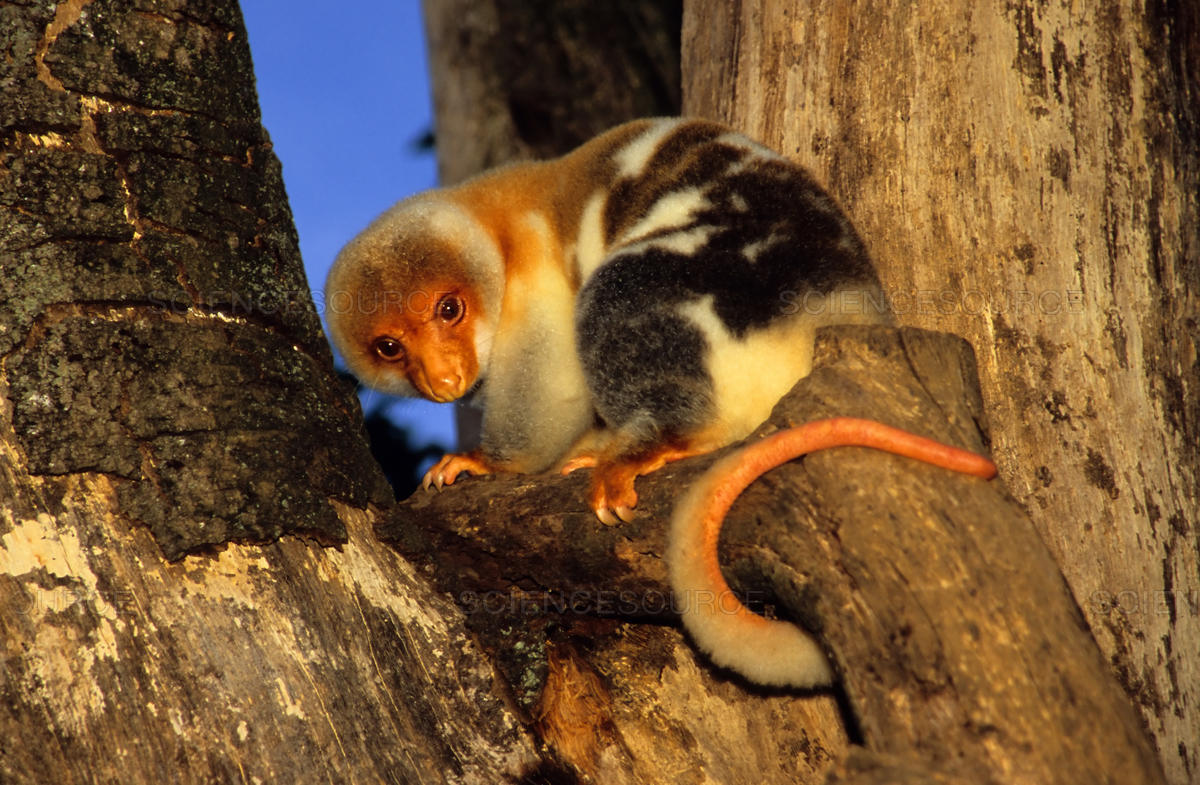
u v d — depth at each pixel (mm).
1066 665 4664
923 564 4977
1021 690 4586
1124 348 7922
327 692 5371
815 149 8891
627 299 7117
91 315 5531
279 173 6516
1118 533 7586
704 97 10180
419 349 8328
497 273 8320
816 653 5871
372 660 5668
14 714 4762
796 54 9156
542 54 17609
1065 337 7910
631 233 7602
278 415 5887
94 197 5660
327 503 5891
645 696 6852
